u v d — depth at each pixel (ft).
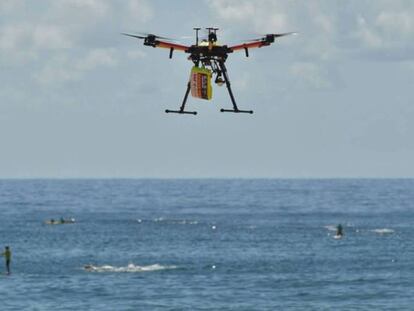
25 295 618.03
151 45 298.76
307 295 621.31
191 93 299.38
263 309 569.64
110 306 578.25
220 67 300.61
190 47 299.99
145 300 598.75
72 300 598.75
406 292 632.38
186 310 565.12
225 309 568.82
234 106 299.17
